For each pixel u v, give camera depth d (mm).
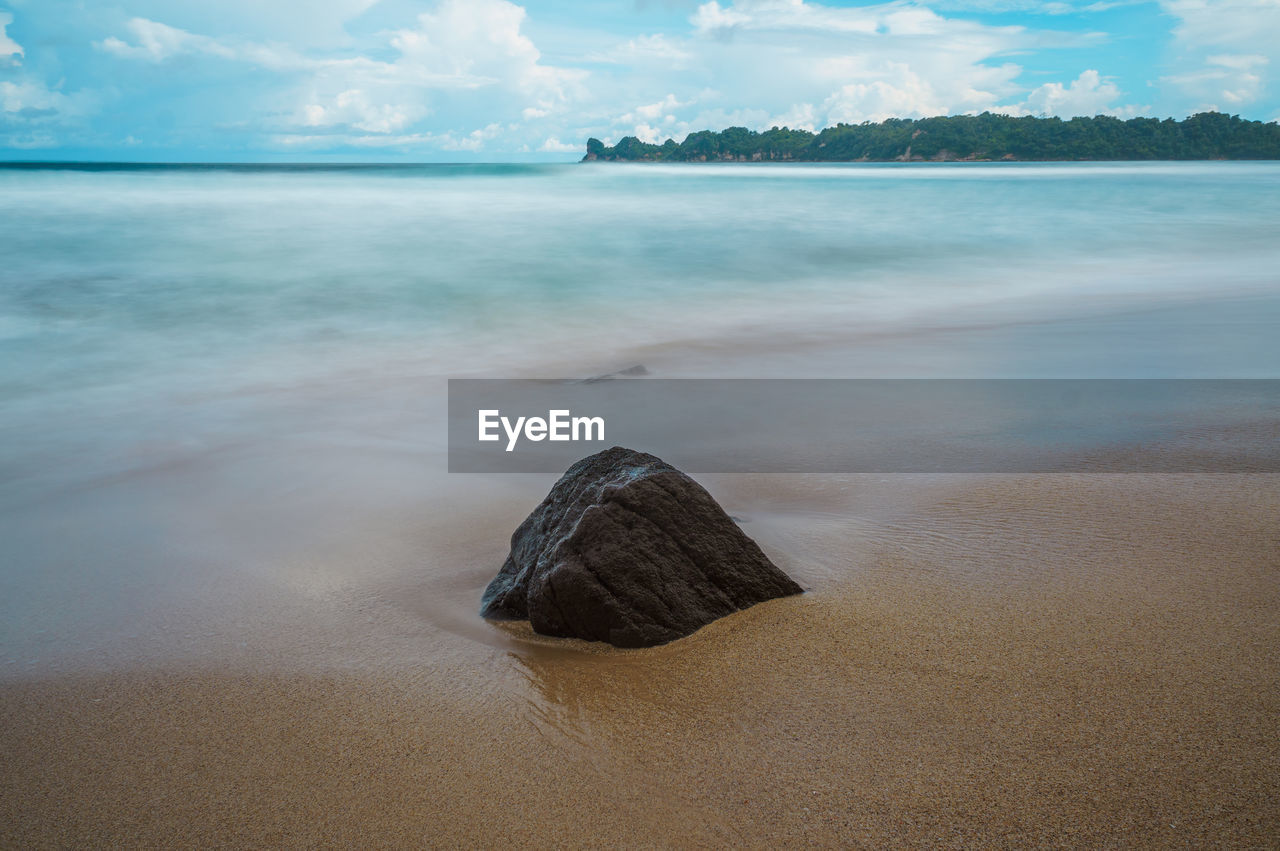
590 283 16703
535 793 2879
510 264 18766
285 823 2787
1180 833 2559
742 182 61156
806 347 11234
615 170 113875
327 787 2957
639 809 2779
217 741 3248
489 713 3379
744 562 4199
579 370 10094
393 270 17766
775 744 3072
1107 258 20203
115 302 14195
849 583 4371
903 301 15023
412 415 8195
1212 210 32062
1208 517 5023
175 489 6285
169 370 10133
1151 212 31422
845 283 16984
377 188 47281
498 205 34438
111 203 30297
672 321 13289
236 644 4027
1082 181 58969
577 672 3670
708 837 2641
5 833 2773
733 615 4062
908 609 4043
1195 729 3023
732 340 11797
